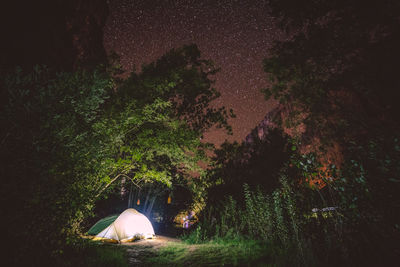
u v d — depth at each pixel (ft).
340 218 16.03
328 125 34.50
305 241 19.38
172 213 75.56
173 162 44.21
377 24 26.13
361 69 29.43
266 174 46.78
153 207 74.02
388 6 24.20
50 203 15.99
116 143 33.19
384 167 12.88
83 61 53.52
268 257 22.21
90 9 61.62
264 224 29.60
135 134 39.17
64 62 46.47
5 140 14.92
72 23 53.21
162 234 55.21
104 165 30.81
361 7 25.86
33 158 15.16
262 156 50.75
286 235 23.12
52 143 16.51
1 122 14.87
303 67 34.01
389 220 13.20
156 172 40.73
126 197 68.85
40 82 18.67
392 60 26.84
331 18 29.58
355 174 14.26
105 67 39.50
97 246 28.89
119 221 40.81
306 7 29.55
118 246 33.71
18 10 36.70
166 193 74.28
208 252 27.73
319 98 35.68
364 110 30.09
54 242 17.38
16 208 14.55
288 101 39.93
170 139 39.65
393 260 12.92
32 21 39.65
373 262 13.70
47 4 44.86
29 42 37.96
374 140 13.96
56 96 18.06
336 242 16.89
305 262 17.11
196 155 43.86
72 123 19.35
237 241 32.17
